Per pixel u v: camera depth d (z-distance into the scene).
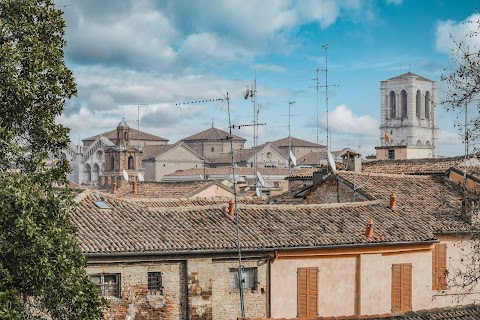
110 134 190.12
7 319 20.62
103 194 34.78
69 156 173.88
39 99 24.06
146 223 33.16
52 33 24.94
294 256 33.81
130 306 30.23
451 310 29.11
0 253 21.22
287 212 36.59
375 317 28.12
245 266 33.03
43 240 21.50
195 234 32.94
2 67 22.86
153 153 165.62
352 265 35.06
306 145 182.38
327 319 27.77
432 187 43.94
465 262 38.78
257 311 33.22
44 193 23.02
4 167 22.95
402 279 36.28
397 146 69.06
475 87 30.17
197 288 31.89
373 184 42.72
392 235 36.00
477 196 40.31
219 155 168.50
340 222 36.47
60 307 22.39
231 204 35.31
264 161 161.00
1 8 24.02
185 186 56.19
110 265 30.67
